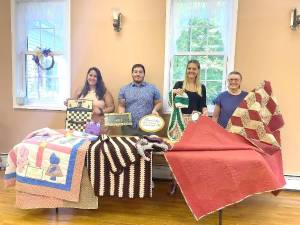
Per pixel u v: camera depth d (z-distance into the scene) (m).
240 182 2.15
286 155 3.25
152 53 3.41
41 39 3.73
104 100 3.38
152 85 3.29
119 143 2.45
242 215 2.61
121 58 3.49
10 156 2.50
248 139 2.51
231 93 3.02
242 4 3.17
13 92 3.78
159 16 3.35
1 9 3.68
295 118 3.21
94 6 3.47
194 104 2.99
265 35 3.16
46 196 2.40
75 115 3.18
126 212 2.63
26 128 3.81
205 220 2.50
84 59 3.57
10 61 3.75
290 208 2.78
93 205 2.39
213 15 3.31
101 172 2.37
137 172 2.36
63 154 2.37
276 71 3.19
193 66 3.01
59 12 3.63
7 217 2.49
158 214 2.61
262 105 2.63
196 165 2.21
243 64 3.24
